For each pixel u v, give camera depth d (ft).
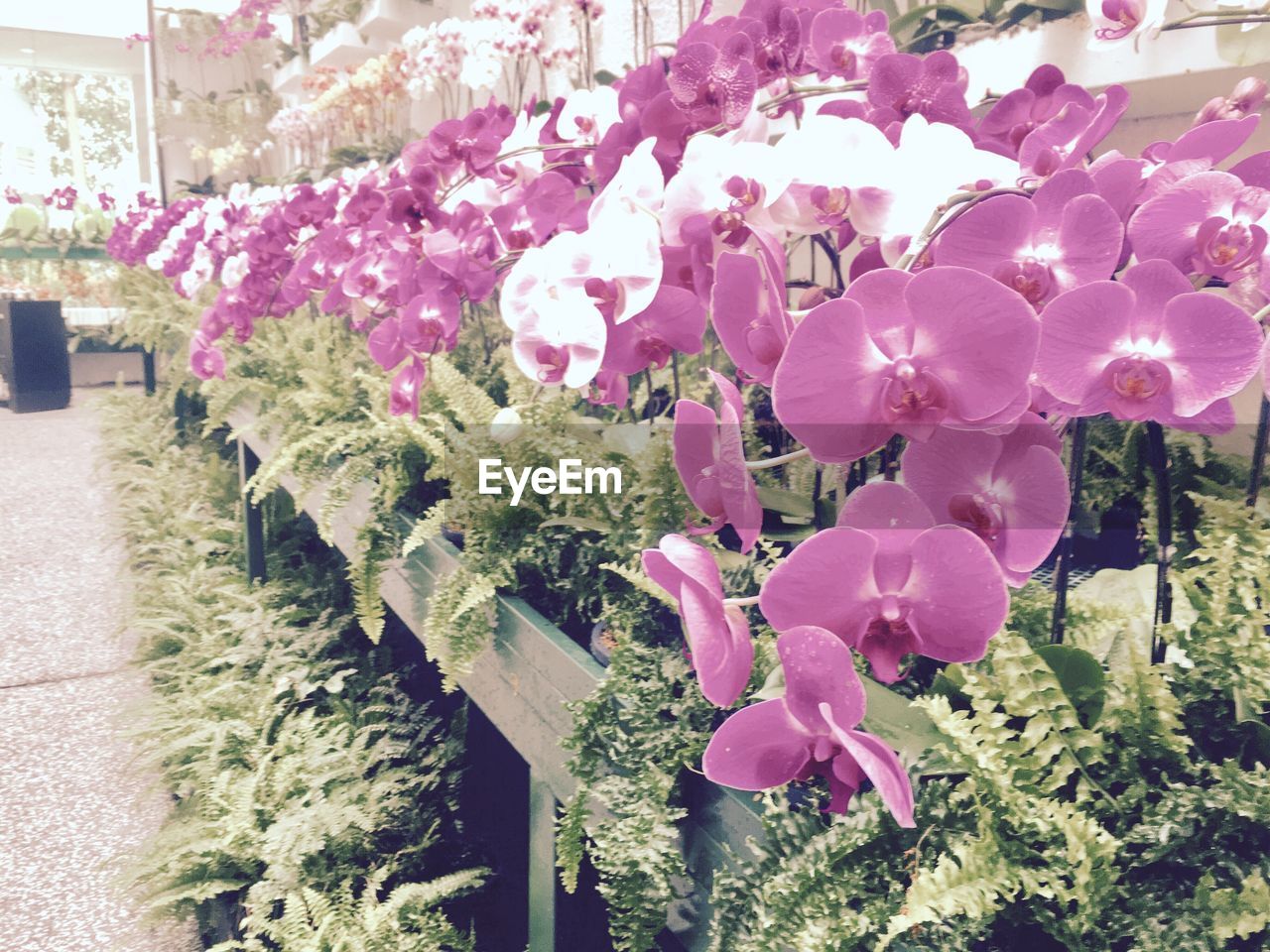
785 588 1.08
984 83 4.58
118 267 17.87
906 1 5.30
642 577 3.22
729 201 1.59
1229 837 2.00
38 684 8.40
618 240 1.75
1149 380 1.18
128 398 17.61
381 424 5.27
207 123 22.33
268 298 5.89
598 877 3.63
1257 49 3.41
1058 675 2.22
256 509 9.00
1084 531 3.55
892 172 1.56
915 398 1.05
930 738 2.15
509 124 3.53
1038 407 1.34
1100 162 1.44
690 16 7.11
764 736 1.13
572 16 7.79
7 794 6.74
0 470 15.80
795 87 2.13
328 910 4.60
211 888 5.15
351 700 6.70
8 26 28.53
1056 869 1.95
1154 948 1.82
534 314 2.15
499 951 4.85
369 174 4.83
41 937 5.38
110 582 10.84
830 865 2.10
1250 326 1.13
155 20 23.18
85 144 32.22
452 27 9.70
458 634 3.94
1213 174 1.29
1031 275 1.29
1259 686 2.13
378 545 5.08
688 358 4.51
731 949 2.28
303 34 18.79
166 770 6.59
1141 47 3.87
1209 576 2.30
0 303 21.84
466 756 6.23
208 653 7.71
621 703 2.99
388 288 4.16
